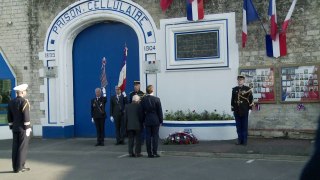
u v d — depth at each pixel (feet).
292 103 47.93
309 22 47.34
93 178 31.30
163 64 52.47
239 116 43.75
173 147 44.11
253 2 49.29
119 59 56.08
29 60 57.62
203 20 50.83
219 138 47.60
